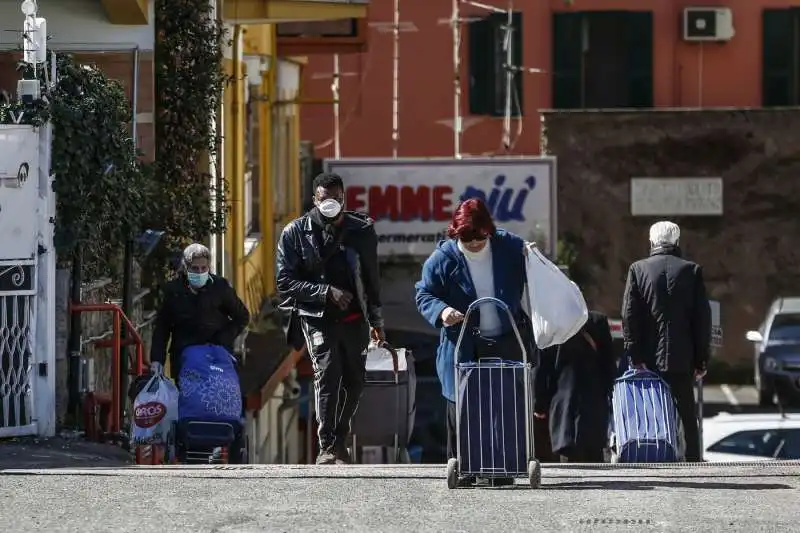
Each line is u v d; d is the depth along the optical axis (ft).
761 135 276.41
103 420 94.27
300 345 84.38
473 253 70.18
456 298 70.33
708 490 67.67
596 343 93.71
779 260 278.05
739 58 312.71
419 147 313.32
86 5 125.90
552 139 277.23
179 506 63.46
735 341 278.87
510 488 68.33
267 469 75.46
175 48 128.98
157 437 90.02
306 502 64.44
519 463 67.92
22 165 86.02
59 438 87.86
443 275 70.49
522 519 60.44
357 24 208.74
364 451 106.83
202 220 129.29
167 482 69.72
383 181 235.20
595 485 69.51
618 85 311.47
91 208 93.50
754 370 277.44
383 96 312.71
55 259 88.99
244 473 73.15
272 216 209.05
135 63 126.11
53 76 89.51
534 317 69.87
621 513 61.67
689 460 90.07
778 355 228.02
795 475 72.90
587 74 311.47
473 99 313.12
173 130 128.88
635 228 277.23
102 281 99.96
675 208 277.23
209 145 130.00
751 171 277.03
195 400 90.63
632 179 277.03
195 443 89.45
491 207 234.99
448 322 69.00
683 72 312.50
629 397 86.58
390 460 106.83
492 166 235.20
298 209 251.19
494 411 67.92
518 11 310.24
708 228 278.05
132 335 96.48
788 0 311.47
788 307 237.25
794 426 136.36
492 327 70.33
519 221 235.61
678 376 89.10
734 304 278.67
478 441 67.92
